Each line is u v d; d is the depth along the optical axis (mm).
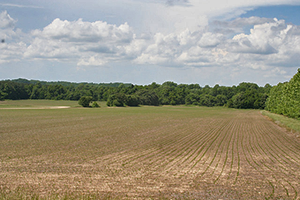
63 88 199000
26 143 27281
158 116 73062
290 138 33406
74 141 28938
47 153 22219
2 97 168125
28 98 186500
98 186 13758
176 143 28250
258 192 13211
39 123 48875
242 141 30297
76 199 11969
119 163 18797
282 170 17391
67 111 91562
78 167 17562
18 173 16000
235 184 14367
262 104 148250
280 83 96875
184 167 17766
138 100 165500
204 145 27094
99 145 26547
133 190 13266
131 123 51500
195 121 59312
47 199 11867
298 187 14031
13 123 48250
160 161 19500
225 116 80250
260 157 21453
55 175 15648
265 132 39844
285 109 66125
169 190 13336
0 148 24344
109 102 146750
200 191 13258
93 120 57375
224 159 20438
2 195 12312
